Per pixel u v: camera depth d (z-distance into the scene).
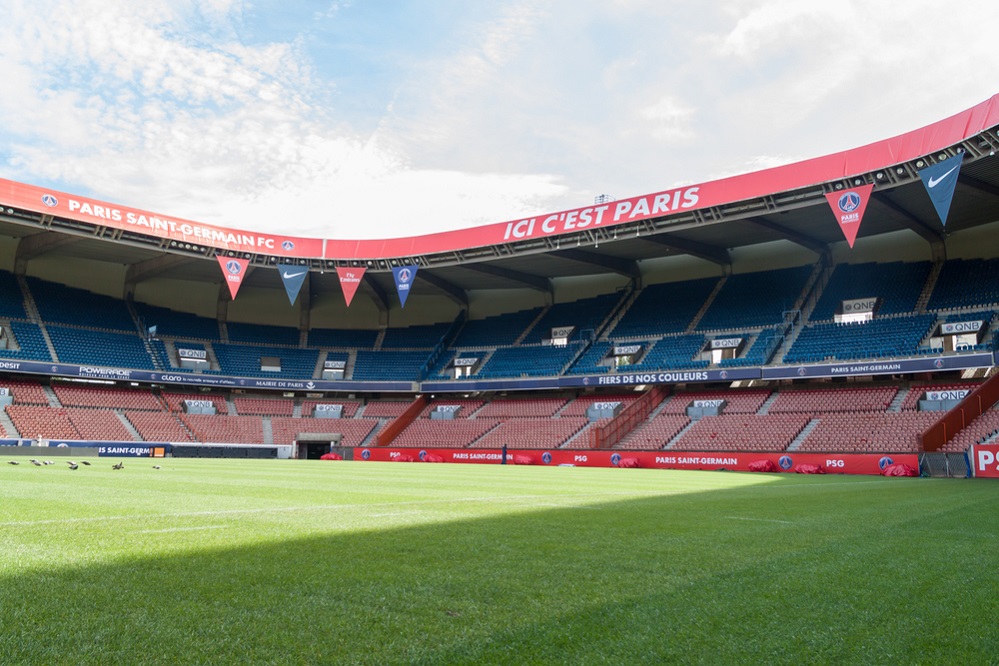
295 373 60.06
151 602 4.52
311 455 57.09
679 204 40.62
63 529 7.59
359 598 4.76
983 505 13.91
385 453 52.03
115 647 3.65
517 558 6.44
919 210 40.03
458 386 56.00
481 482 21.03
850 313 45.47
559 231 45.31
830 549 7.32
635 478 26.39
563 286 62.03
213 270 57.38
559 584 5.32
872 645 3.97
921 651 3.89
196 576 5.29
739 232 46.84
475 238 49.06
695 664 3.60
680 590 5.18
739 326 49.16
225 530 7.87
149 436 49.59
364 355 63.34
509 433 51.06
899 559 6.73
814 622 4.39
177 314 60.38
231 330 62.16
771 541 7.91
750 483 23.33
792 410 42.34
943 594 5.22
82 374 49.12
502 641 3.89
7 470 20.89
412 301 67.12
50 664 3.37
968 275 43.22
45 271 54.78
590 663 3.57
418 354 62.91
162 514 9.40
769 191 37.47
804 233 46.62
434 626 4.14
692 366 47.22
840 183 36.09
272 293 64.62
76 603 4.44
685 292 55.03
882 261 47.81
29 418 46.22
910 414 37.72
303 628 4.05
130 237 47.56
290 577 5.35
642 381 47.47
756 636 4.08
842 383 44.28
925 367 37.81
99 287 56.94
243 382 56.12
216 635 3.89
